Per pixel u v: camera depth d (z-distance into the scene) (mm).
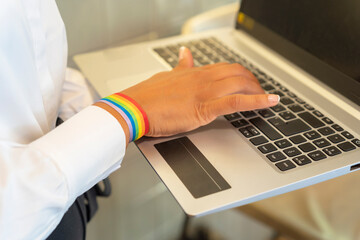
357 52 612
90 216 715
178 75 562
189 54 637
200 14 1025
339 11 641
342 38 636
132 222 1334
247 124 566
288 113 595
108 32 928
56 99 551
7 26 410
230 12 950
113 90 648
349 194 861
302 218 854
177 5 1021
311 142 539
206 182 466
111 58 742
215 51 783
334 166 501
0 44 411
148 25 995
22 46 432
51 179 385
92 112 455
